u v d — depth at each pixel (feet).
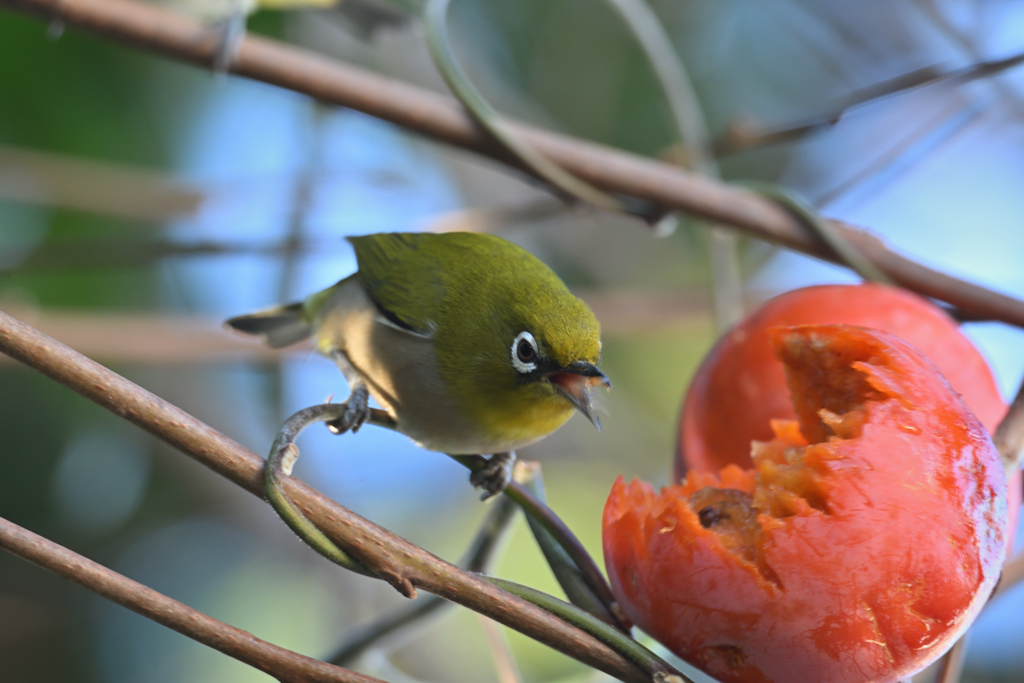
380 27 31.35
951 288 26.61
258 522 43.65
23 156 37.32
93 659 41.63
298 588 42.27
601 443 45.96
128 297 41.73
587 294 42.65
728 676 15.15
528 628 14.65
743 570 14.64
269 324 32.86
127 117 42.24
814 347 17.69
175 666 42.39
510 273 25.63
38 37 40.22
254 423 42.83
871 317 20.67
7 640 40.86
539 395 24.54
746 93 51.55
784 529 14.48
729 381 21.16
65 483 41.91
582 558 17.89
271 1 29.94
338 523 14.57
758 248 47.26
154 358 34.37
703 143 32.71
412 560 14.60
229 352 35.40
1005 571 24.75
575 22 48.42
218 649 13.85
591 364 24.14
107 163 41.50
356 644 24.71
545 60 48.52
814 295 21.59
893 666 14.26
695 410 21.79
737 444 20.94
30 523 41.09
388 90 27.63
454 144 28.07
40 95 40.63
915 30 47.85
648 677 14.52
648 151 48.39
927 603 14.07
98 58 41.42
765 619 14.42
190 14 28.78
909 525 14.16
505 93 45.75
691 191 28.27
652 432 46.78
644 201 28.73
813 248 27.81
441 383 25.50
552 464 45.42
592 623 14.76
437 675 40.57
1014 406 17.78
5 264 32.73
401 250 28.17
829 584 14.17
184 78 42.91
